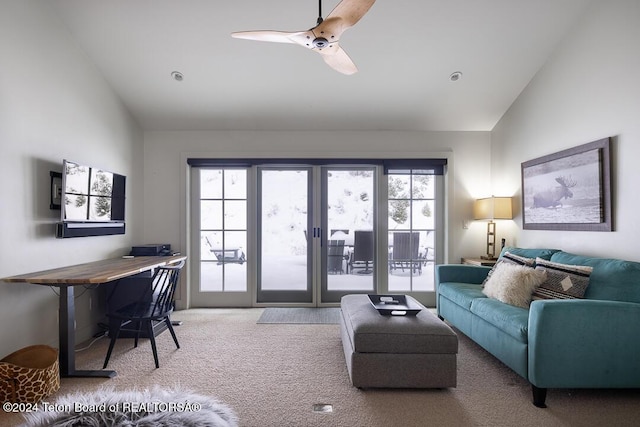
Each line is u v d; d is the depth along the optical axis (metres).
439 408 1.98
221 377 2.36
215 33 2.95
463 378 2.36
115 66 3.29
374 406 2.00
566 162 2.97
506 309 2.40
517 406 2.01
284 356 2.71
